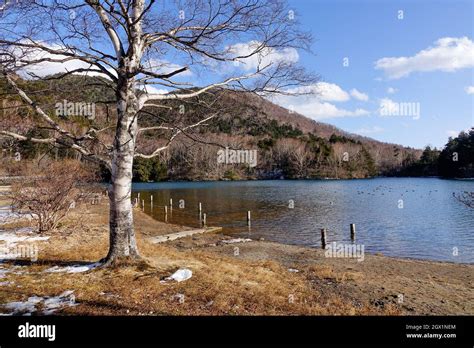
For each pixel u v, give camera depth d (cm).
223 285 779
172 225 2489
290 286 869
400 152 11875
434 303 782
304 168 10000
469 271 1261
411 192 5038
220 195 5094
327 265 1298
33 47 679
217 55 850
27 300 641
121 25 752
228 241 1902
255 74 888
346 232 2242
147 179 8444
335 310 679
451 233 2131
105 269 804
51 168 1455
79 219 1800
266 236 2147
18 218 1691
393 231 2230
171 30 835
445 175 9000
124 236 845
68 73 753
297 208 3506
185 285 753
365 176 10219
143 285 728
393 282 981
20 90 724
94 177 1820
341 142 11231
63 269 836
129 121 812
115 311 602
